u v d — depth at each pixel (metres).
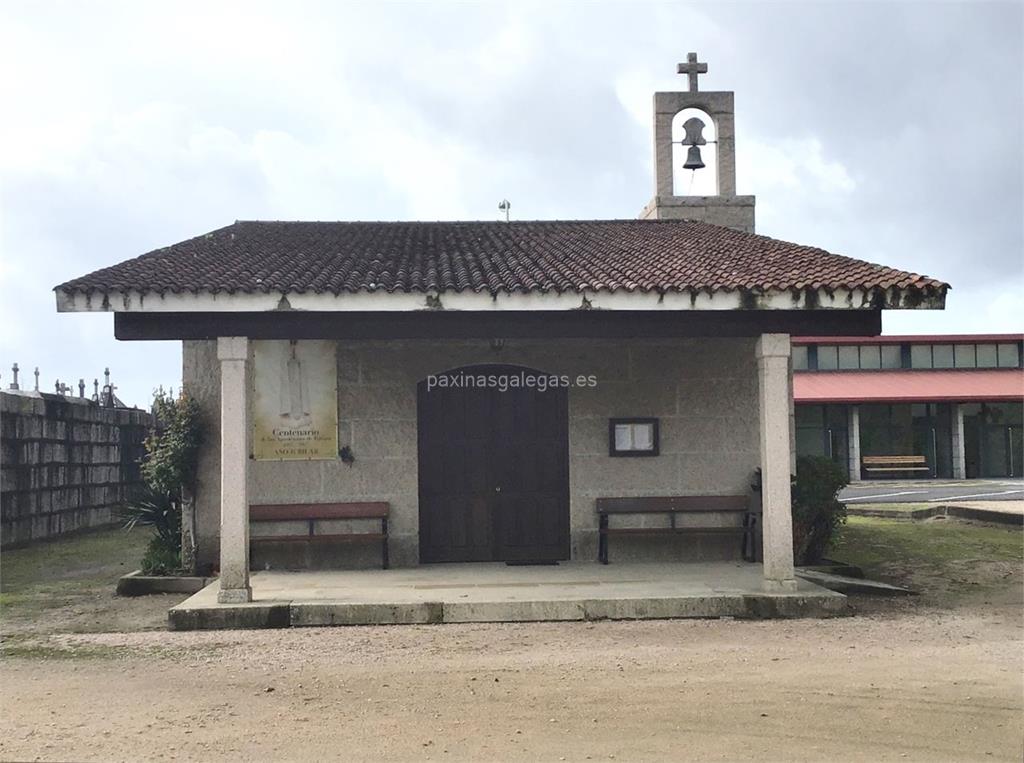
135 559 16.39
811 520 13.31
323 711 6.88
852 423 34.59
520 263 12.15
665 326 10.84
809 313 10.89
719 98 16.67
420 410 13.33
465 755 5.93
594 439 13.43
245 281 10.46
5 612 11.41
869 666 8.08
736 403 13.56
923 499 25.08
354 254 12.77
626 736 6.26
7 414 17.62
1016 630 9.70
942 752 5.97
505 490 13.38
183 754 6.00
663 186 16.70
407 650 8.88
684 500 13.28
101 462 21.89
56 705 7.16
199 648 9.12
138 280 10.34
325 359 13.17
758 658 8.41
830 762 5.81
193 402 13.11
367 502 13.09
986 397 34.53
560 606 10.33
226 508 10.47
